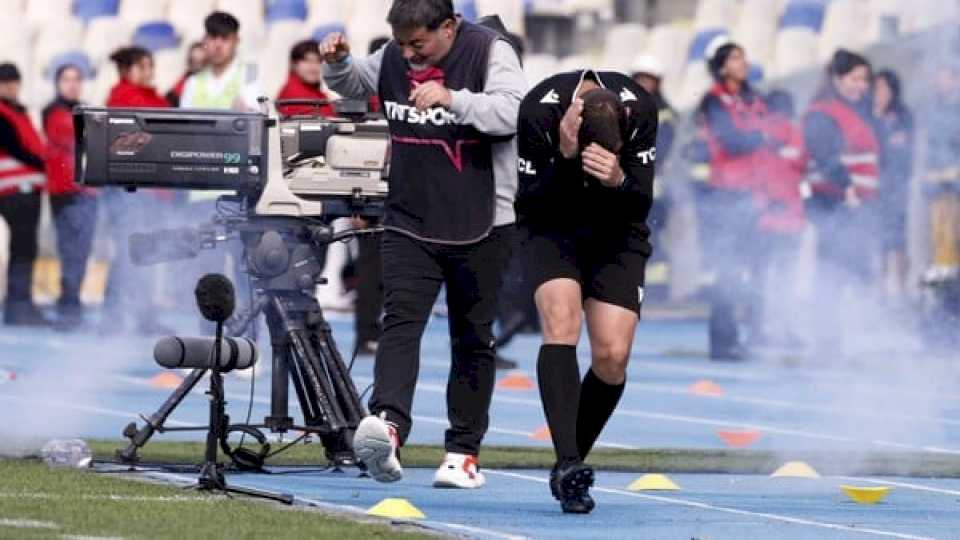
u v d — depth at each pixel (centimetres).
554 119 2656
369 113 3122
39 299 7462
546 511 2745
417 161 2900
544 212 2703
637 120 2662
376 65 2969
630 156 2670
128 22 7700
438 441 3769
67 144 6475
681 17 8262
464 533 2477
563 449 2691
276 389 3089
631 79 2700
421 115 2892
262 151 3011
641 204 2688
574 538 2489
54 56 7594
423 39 2848
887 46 6469
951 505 2950
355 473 3133
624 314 2698
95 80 7625
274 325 3100
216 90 4856
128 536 2312
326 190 3052
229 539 2312
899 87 6053
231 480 3009
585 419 2791
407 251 2906
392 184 2922
